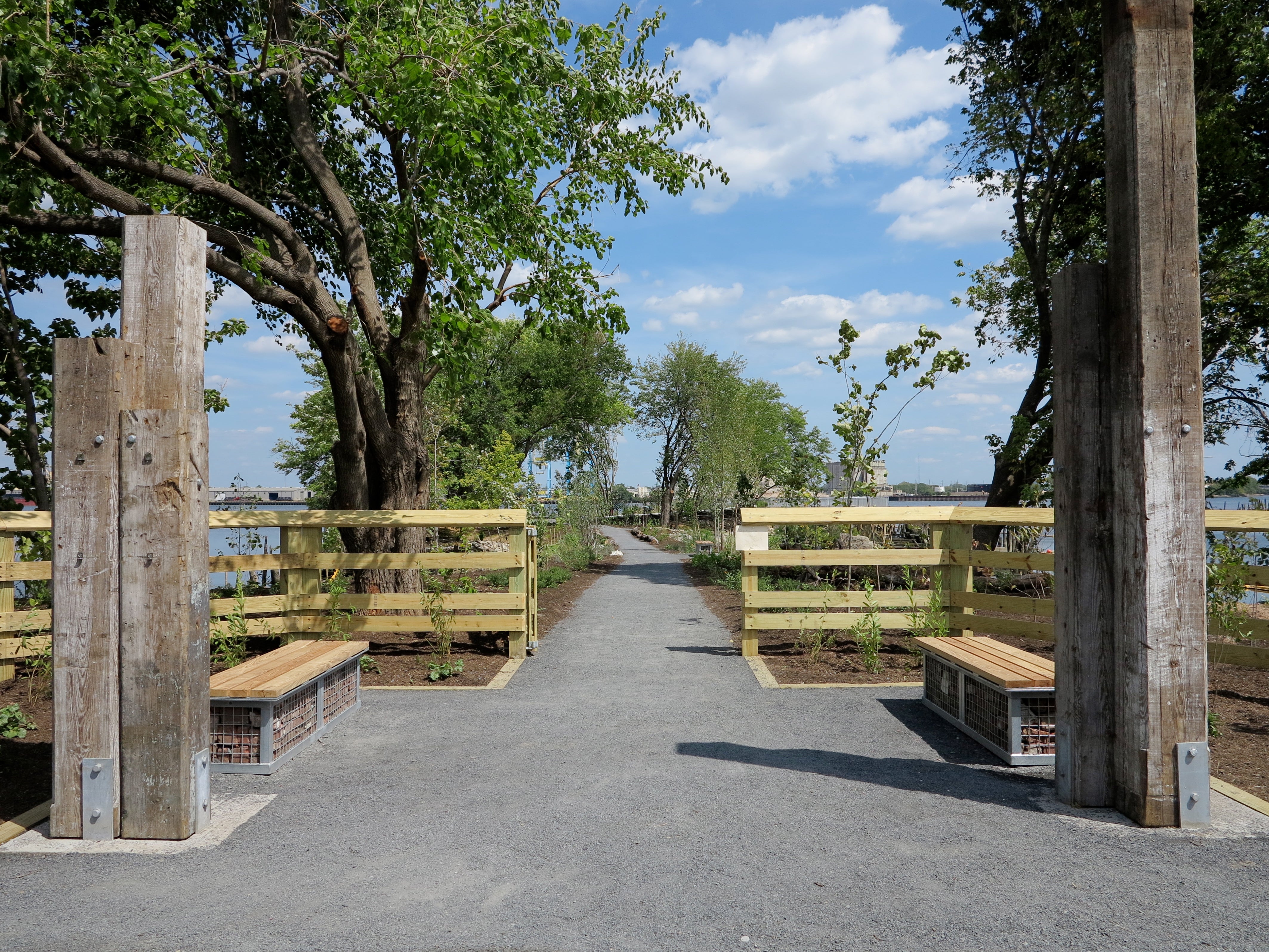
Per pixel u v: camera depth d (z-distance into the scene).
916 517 7.10
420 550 8.79
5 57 5.14
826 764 4.32
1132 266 3.47
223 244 7.66
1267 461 14.73
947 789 3.93
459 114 7.10
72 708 3.37
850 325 10.52
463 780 4.10
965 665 4.75
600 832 3.41
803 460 12.92
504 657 7.36
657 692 6.03
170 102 6.49
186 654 3.37
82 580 3.37
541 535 17.34
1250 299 13.72
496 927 2.62
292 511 6.93
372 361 9.09
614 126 11.05
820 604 7.29
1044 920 2.65
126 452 3.35
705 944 2.50
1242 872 3.00
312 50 7.85
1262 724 4.93
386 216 9.30
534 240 9.15
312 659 4.95
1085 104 14.23
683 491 36.81
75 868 3.10
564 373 34.06
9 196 7.27
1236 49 12.34
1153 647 3.43
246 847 3.29
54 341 3.39
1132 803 3.50
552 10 9.73
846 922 2.64
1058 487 3.76
